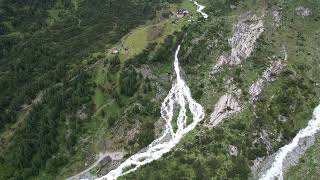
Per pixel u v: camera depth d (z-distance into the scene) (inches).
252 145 7042.3
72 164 7642.7
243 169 6658.5
